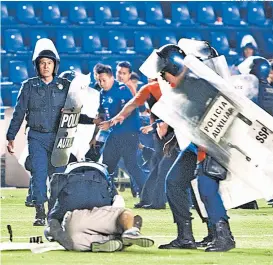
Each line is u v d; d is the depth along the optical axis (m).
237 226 29.78
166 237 27.34
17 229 28.89
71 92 29.53
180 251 23.97
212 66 25.38
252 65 33.16
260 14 44.78
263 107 32.31
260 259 22.91
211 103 24.36
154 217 32.31
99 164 24.44
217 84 24.38
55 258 22.61
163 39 46.88
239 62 40.94
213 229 24.16
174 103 24.53
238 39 45.72
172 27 46.88
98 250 23.44
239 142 24.31
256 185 24.59
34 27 46.06
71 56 46.12
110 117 34.78
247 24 45.28
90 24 46.44
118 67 35.44
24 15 46.00
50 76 29.38
